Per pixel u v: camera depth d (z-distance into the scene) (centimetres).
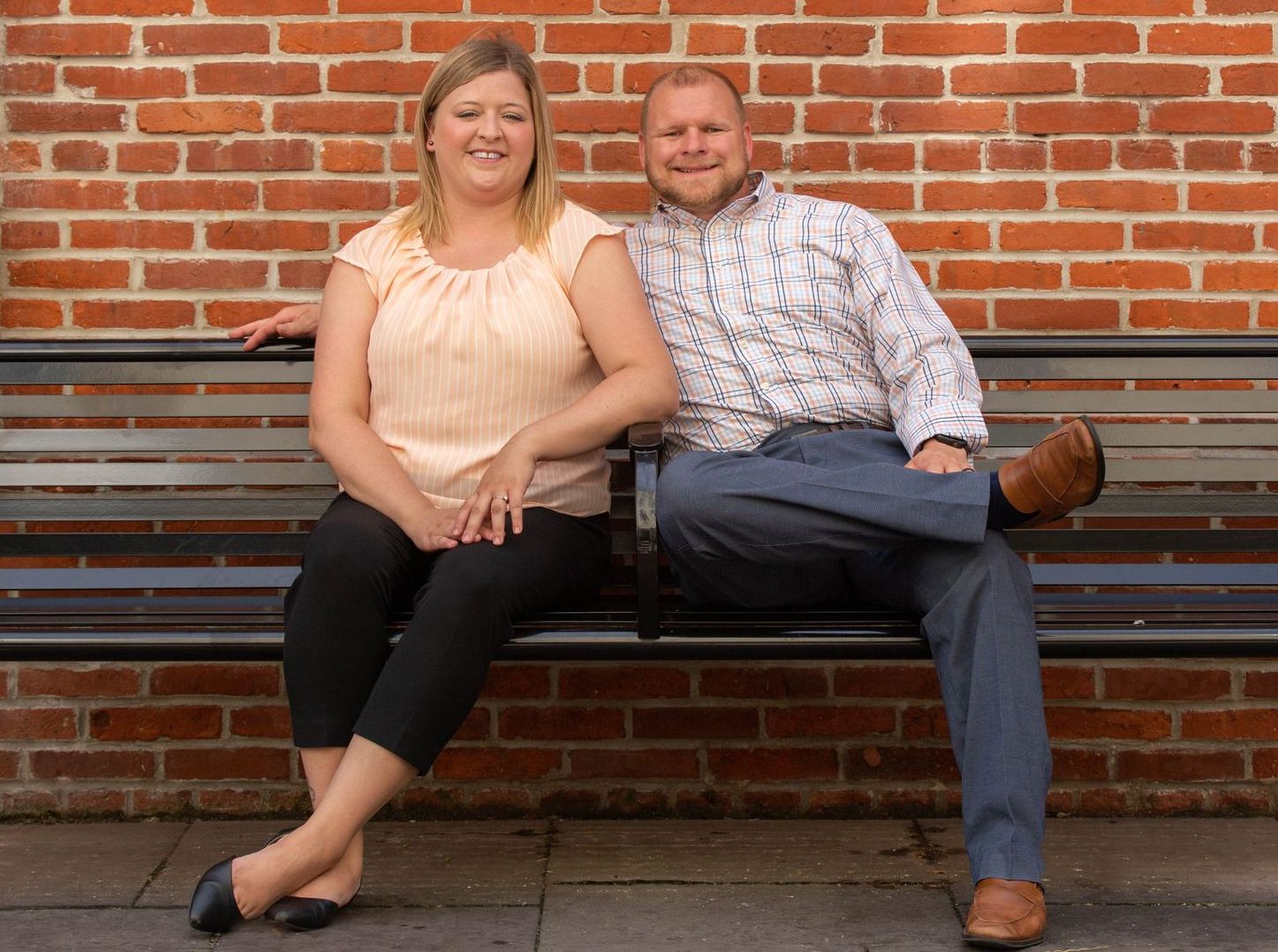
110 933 220
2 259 290
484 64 249
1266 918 225
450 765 292
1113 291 292
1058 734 292
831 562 242
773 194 276
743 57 292
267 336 265
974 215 292
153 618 233
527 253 247
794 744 292
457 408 239
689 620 223
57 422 294
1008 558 217
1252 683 290
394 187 292
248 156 291
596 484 246
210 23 290
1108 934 217
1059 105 291
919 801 291
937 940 215
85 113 290
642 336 241
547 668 292
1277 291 291
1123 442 272
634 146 292
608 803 292
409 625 213
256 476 269
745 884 245
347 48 290
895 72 291
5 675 291
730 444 263
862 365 267
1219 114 290
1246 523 293
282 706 292
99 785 292
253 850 269
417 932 218
